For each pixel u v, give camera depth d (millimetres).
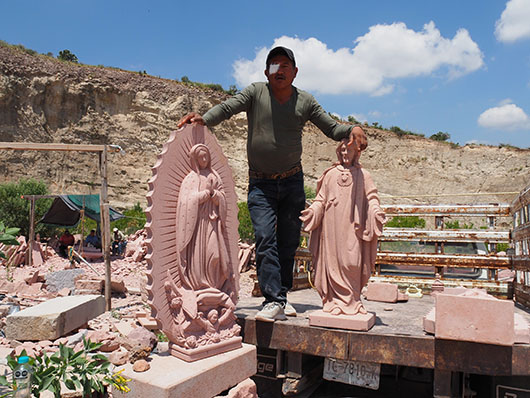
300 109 4023
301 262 6297
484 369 3074
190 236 3188
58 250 16219
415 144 43219
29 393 2604
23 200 22188
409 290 5941
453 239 6281
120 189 32500
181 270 3164
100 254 14516
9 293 8633
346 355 3402
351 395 4039
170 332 3107
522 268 5211
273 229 4035
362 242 3635
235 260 3688
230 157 35781
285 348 3623
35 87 30484
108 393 3453
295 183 4191
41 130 30578
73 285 9703
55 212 17500
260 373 4172
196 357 3082
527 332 3051
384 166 42156
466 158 42688
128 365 3078
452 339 3100
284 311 4023
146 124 34062
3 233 2930
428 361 3197
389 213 6820
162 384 2680
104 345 4242
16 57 30531
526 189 4984
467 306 3057
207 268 3277
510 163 41969
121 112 33625
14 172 29188
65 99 31688
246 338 3791
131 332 4098
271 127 3982
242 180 35094
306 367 4047
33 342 4648
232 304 3398
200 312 3197
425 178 41906
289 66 3871
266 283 3891
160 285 3072
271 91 4016
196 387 2848
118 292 9031
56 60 33000
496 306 2992
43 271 12000
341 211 3656
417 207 6621
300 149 4195
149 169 33594
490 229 6234
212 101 36875
